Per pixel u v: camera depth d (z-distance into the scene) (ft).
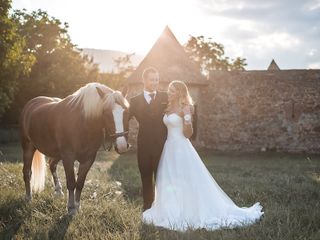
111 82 119.14
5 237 14.20
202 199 17.08
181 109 17.75
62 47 101.09
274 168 42.09
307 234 14.12
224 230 15.42
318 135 70.18
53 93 94.02
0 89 69.05
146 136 18.29
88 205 18.31
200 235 14.52
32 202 18.85
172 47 73.10
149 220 16.58
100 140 18.58
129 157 57.11
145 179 18.67
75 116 18.03
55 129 18.75
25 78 90.84
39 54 96.43
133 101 18.42
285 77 72.28
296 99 71.26
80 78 99.19
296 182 28.12
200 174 17.43
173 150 17.61
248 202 21.13
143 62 70.18
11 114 92.99
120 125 16.63
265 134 72.18
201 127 74.23
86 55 111.34
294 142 71.05
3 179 24.64
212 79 74.49
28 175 21.57
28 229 15.26
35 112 21.01
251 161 53.62
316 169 41.24
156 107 18.17
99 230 14.65
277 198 21.54
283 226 14.92
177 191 17.19
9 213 17.19
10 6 66.44
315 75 71.15
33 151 21.99
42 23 96.84
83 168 18.60
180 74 69.82
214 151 72.33
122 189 23.79
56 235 14.43
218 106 74.13
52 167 22.21
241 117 73.10
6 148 65.36
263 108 72.43
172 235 14.64
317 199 21.22
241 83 73.61
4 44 64.49
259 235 14.20
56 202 18.93
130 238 13.83
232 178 29.37
